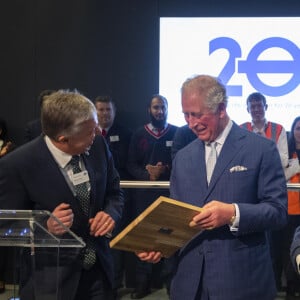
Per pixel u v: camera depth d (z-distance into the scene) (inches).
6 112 175.9
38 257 62.1
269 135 154.2
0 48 175.5
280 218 67.3
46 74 176.2
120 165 159.6
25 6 175.5
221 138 71.1
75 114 64.7
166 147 158.1
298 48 171.0
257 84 172.2
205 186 70.5
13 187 69.0
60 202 69.2
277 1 171.0
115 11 174.6
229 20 172.2
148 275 149.7
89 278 72.4
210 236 69.5
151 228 65.1
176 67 173.8
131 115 175.0
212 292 68.1
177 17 173.3
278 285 142.3
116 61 175.0
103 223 71.0
